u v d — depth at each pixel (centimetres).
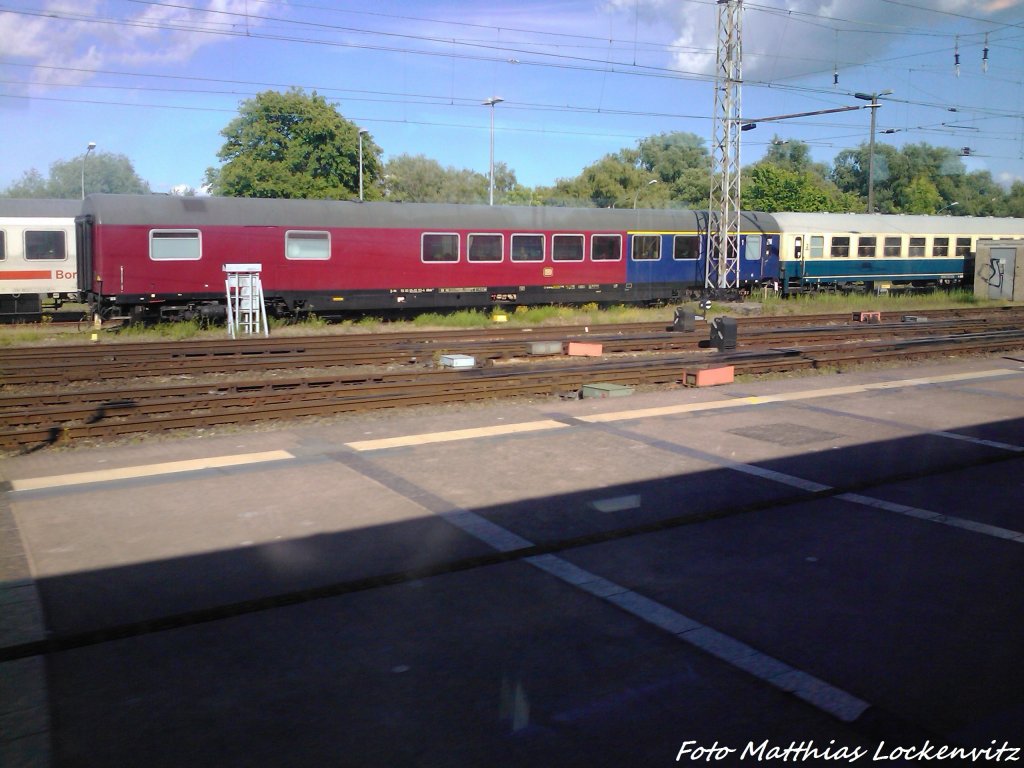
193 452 879
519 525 650
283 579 541
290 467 817
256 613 493
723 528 651
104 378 1427
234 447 901
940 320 2577
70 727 376
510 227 2605
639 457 866
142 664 432
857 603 512
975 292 3734
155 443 931
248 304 2072
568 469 816
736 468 824
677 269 2998
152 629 471
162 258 2125
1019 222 4228
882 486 768
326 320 2431
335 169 5159
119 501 705
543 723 380
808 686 413
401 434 967
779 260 3366
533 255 2661
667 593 526
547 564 573
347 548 598
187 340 1880
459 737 369
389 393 1220
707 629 475
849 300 3259
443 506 695
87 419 1070
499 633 470
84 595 515
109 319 2380
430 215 2472
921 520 671
